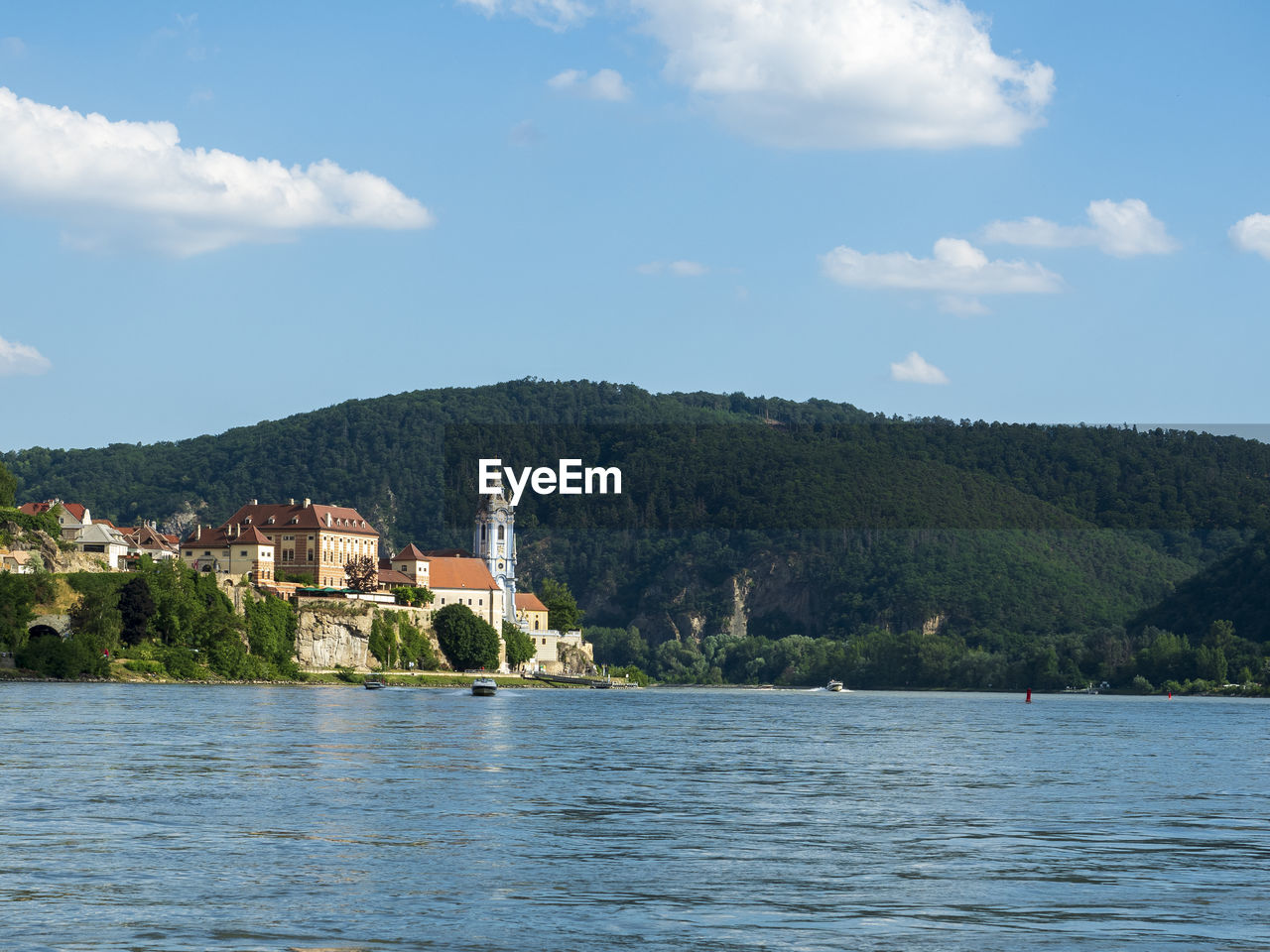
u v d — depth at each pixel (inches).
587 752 5265.8
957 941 2052.2
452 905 2226.9
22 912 2121.1
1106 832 3184.1
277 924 2071.9
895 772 4687.5
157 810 3191.4
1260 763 5290.4
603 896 2324.1
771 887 2438.5
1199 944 2050.9
